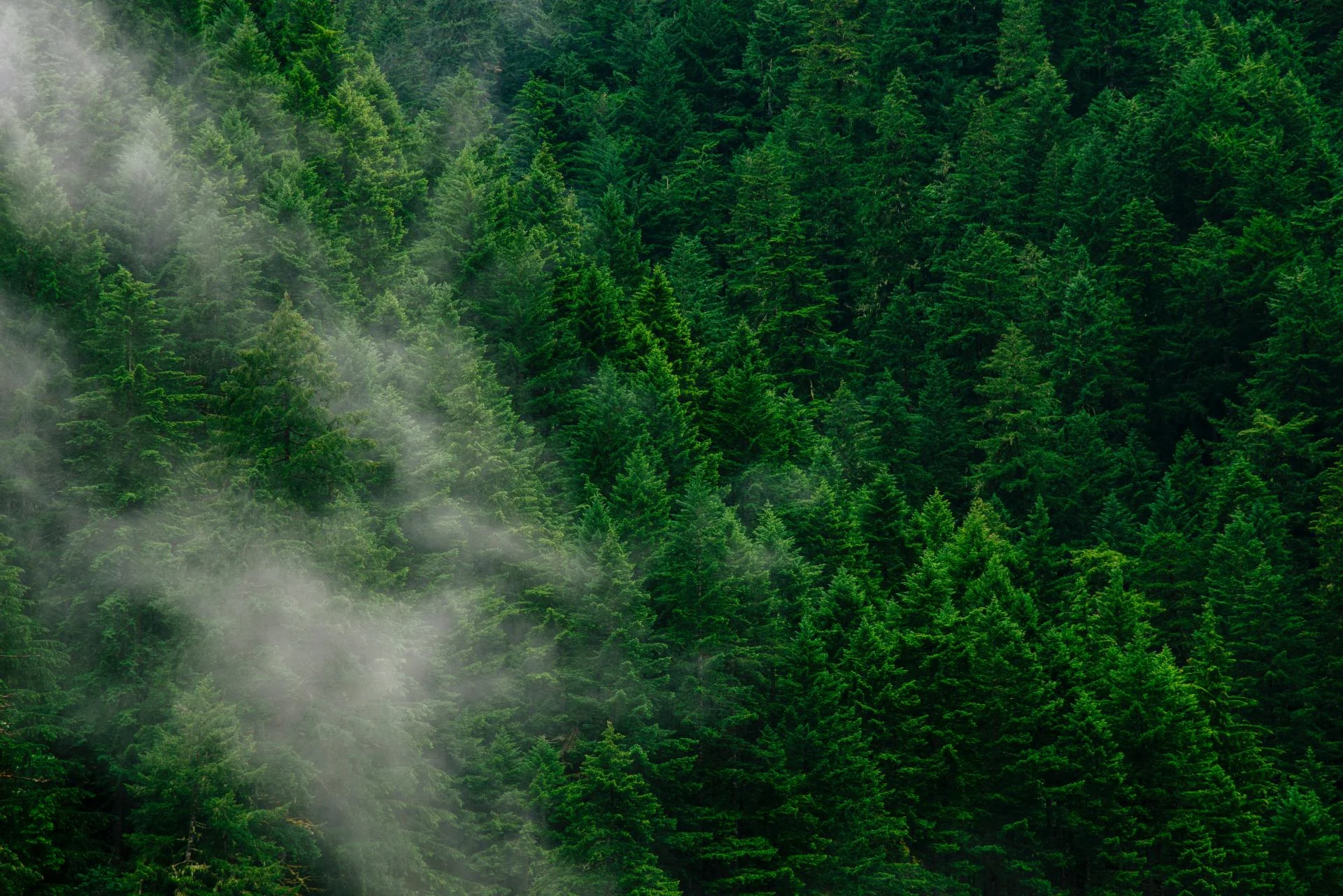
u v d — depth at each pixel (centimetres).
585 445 6103
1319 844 5612
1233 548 7069
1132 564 7500
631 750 4531
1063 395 9269
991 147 11525
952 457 8888
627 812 4503
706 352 7856
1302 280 8781
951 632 5694
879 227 11044
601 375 6475
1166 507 7981
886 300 10706
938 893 5328
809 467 7250
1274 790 6175
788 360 9700
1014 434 8538
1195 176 11062
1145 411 9644
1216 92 11269
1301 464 8438
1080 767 5484
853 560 6253
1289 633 6781
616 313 7325
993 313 9719
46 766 3369
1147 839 5522
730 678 5009
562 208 9519
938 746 5550
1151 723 5612
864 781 5003
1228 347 9725
